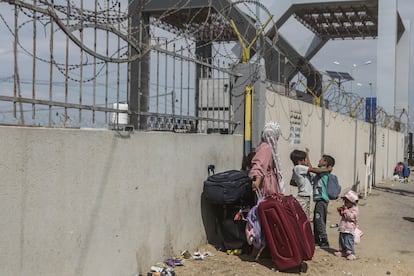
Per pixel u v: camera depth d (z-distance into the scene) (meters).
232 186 6.21
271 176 6.49
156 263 5.53
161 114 5.76
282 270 5.77
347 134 15.50
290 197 6.12
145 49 5.30
